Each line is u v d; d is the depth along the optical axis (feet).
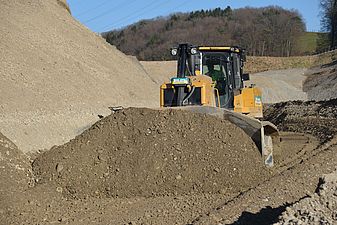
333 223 20.61
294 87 205.87
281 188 30.25
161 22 377.30
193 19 382.01
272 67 257.14
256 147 37.27
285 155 45.83
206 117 37.73
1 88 69.62
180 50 47.83
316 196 24.62
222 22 370.53
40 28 103.96
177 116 37.65
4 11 101.24
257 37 347.15
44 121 63.36
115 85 106.22
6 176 32.99
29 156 43.27
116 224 27.73
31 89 75.36
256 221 24.80
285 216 22.18
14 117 60.95
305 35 365.40
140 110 38.88
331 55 262.47
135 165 34.91
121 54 137.08
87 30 128.36
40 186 33.58
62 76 88.99
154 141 36.09
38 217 30.19
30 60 85.81
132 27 372.79
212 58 47.32
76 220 29.27
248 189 32.81
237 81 47.34
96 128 38.22
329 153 40.98
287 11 374.63
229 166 34.91
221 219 25.67
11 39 89.25
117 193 33.91
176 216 28.32
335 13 325.42
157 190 33.86
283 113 105.40
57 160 36.01
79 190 34.12
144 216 28.81
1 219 29.45
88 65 105.19
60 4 135.85
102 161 35.58
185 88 42.04
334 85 189.67
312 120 86.07
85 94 88.89
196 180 34.22
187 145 35.81
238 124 38.27
